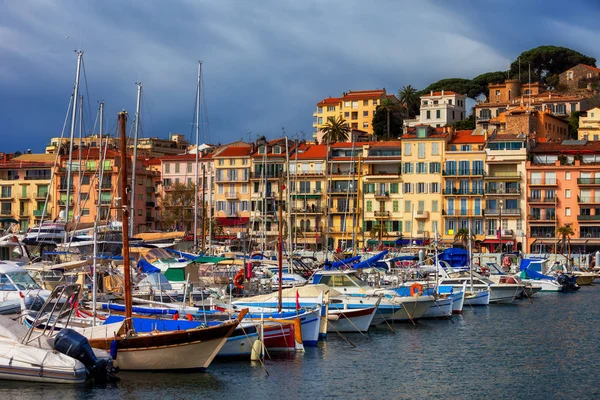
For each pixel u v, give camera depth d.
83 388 44.69
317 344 60.53
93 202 150.75
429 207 158.50
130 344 47.06
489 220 156.38
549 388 49.81
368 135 195.00
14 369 44.44
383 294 68.94
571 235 153.50
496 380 51.62
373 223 160.12
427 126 160.00
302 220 162.12
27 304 57.16
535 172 155.88
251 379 48.97
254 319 55.91
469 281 94.12
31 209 163.00
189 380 47.47
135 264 75.50
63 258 74.56
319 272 75.88
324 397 46.19
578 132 198.12
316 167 164.25
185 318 56.09
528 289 102.56
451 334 68.75
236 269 85.50
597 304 94.94
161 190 172.50
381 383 49.91
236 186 166.62
